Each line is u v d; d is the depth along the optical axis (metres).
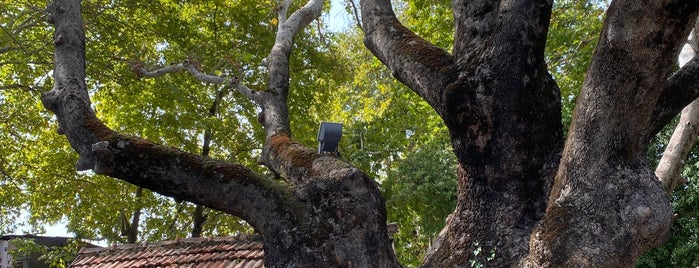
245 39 16.42
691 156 18.00
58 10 5.93
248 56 10.63
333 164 4.67
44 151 17.81
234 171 4.56
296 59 17.05
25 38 13.88
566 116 13.10
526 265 4.28
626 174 4.06
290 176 4.89
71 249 17.05
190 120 17.58
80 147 4.92
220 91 17.67
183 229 21.12
